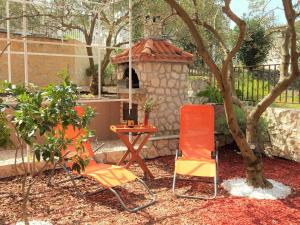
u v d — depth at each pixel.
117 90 8.53
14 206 4.70
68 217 4.36
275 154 7.74
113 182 4.76
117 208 4.69
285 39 5.30
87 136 3.58
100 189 5.41
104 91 10.87
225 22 11.41
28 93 3.21
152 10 10.49
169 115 8.27
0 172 5.94
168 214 4.46
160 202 4.94
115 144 8.10
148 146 7.65
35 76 12.38
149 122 7.95
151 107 6.62
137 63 8.09
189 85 11.36
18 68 11.91
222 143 8.62
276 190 5.29
